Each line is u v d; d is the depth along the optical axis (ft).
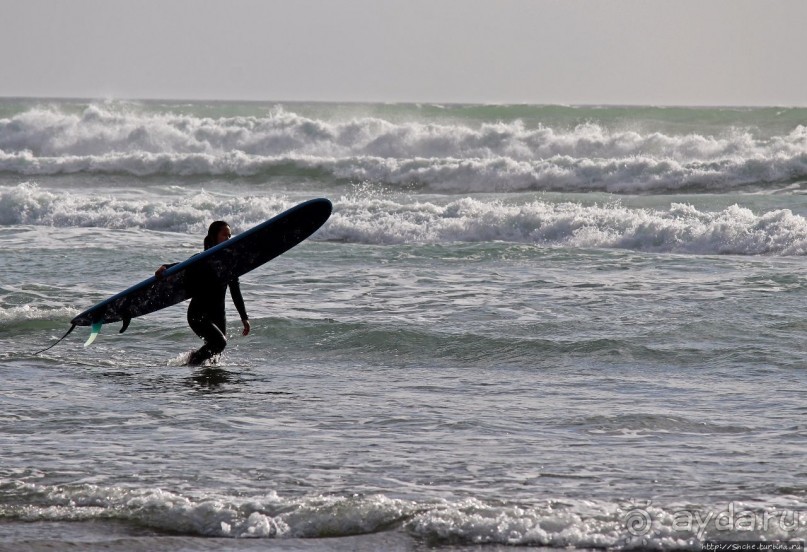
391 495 66.13
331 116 535.19
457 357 115.85
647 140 380.78
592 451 77.00
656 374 105.81
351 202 249.96
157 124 441.27
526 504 63.93
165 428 85.20
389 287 159.33
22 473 71.31
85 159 374.43
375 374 108.68
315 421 87.56
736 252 203.92
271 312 139.95
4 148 446.60
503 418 87.81
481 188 327.47
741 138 372.38
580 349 116.78
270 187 342.44
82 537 59.98
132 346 124.88
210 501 64.18
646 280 161.99
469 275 170.19
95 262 181.16
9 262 181.37
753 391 97.19
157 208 256.32
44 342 126.72
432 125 416.87
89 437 81.97
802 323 126.52
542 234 223.10
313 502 63.67
